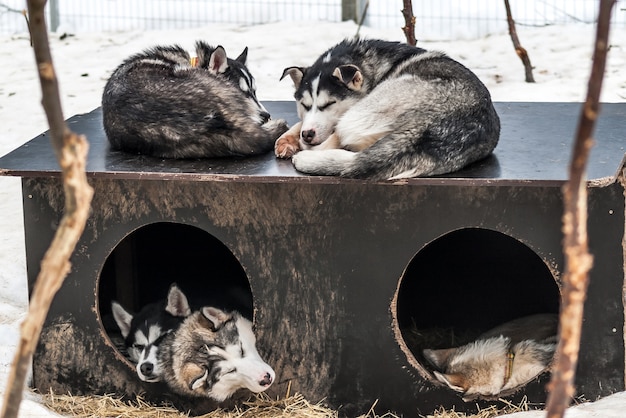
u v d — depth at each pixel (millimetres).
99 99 8852
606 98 8055
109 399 4027
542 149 4113
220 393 3908
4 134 8164
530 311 5105
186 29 11023
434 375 3941
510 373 3908
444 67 4211
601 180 3482
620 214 3668
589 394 3818
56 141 1671
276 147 4012
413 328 5008
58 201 3881
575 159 1659
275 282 3906
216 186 3844
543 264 5051
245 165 3891
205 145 3998
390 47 4676
